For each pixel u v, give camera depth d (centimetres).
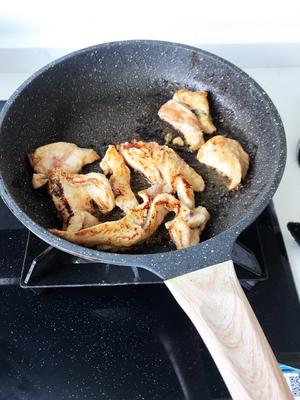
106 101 42
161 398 30
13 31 46
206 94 41
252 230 36
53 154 38
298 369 31
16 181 35
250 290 35
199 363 32
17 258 36
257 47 47
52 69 38
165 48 40
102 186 36
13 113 36
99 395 30
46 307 34
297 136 43
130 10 44
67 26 46
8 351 32
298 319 34
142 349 32
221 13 45
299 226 36
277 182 31
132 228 33
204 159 39
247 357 25
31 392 31
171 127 41
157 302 34
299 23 46
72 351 32
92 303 34
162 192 37
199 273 27
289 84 48
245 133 40
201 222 34
